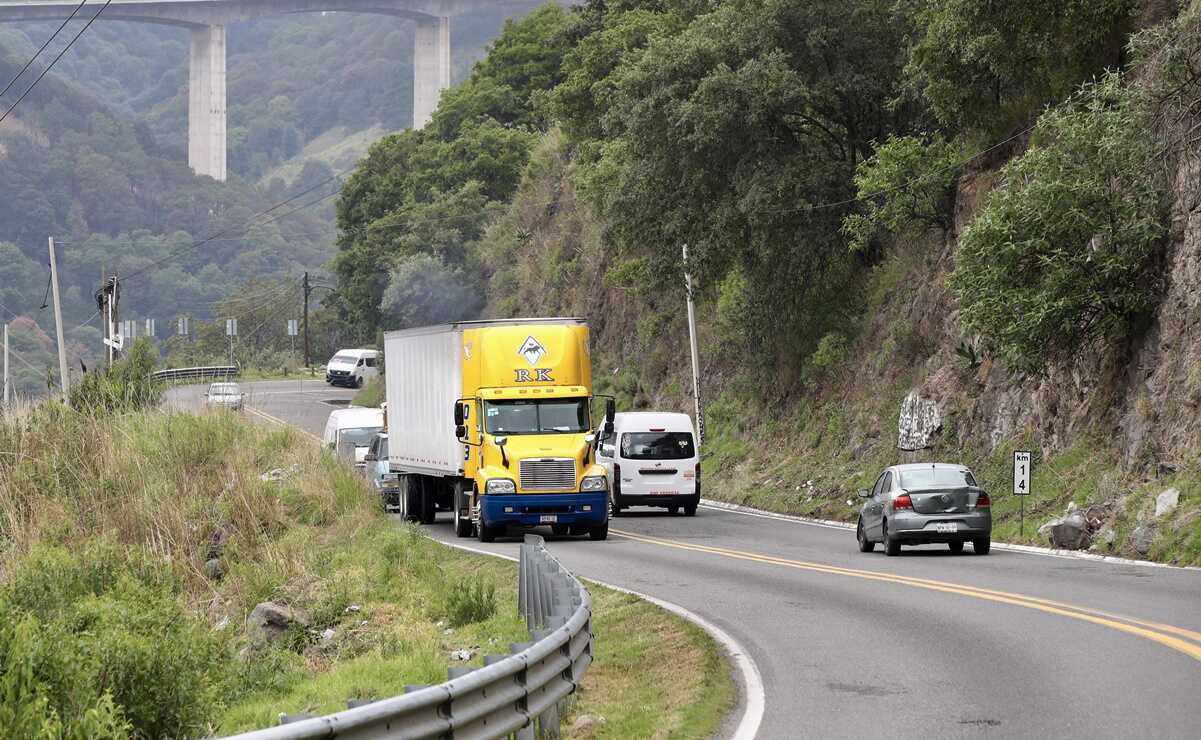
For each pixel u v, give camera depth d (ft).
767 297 207.92
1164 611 70.54
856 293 207.82
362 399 370.32
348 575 98.68
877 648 60.64
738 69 189.88
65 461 136.05
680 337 271.90
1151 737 41.37
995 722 44.27
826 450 194.29
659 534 139.95
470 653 68.80
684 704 49.19
